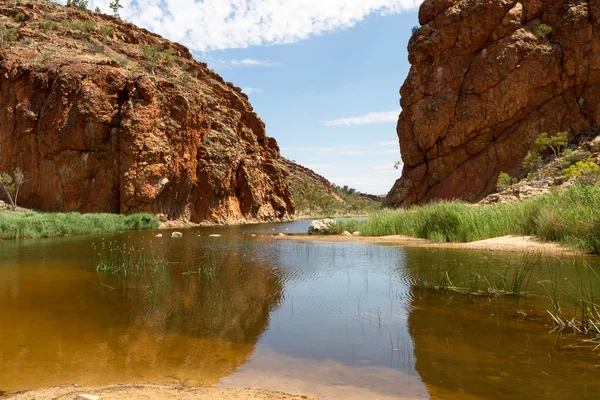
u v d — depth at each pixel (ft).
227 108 203.31
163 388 11.95
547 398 10.83
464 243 50.49
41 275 32.22
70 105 126.00
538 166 132.57
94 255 45.29
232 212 165.78
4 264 38.40
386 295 23.63
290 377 12.81
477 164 151.43
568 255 36.01
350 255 42.09
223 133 172.45
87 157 124.77
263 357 14.61
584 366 13.03
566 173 111.14
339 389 11.85
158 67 174.60
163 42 221.25
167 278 30.40
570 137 139.44
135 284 28.32
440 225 59.16
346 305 21.59
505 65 147.23
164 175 132.36
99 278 30.73
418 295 23.39
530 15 152.76
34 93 130.21
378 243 55.11
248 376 12.95
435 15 167.63
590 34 139.74
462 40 157.28
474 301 21.83
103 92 129.70
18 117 128.26
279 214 215.31
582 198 48.42
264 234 86.48
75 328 18.30
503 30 151.53
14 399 11.20
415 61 167.73
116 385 12.26
